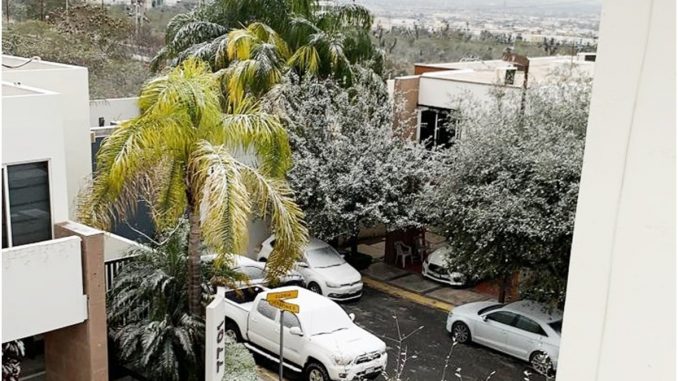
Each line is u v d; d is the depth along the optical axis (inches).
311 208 697.6
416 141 810.8
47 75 556.7
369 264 787.4
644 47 63.1
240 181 391.5
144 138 396.5
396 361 534.9
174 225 455.2
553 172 522.3
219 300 425.4
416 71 1075.3
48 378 442.6
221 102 709.9
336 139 711.7
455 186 583.5
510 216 529.7
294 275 644.7
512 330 537.3
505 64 873.5
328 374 466.3
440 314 645.9
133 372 454.0
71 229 400.8
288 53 801.6
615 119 65.8
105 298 422.9
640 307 65.4
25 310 374.9
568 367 71.9
